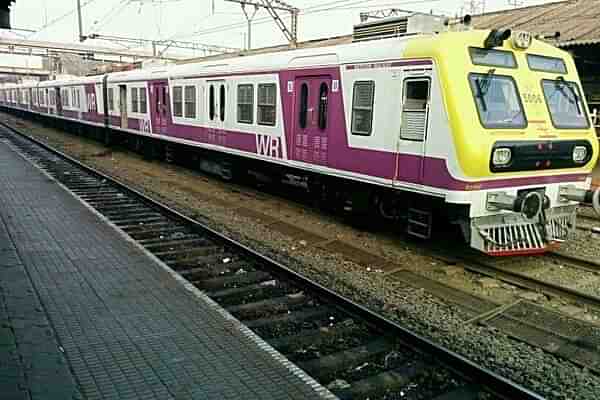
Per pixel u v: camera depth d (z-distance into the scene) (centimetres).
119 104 1930
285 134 1041
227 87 1229
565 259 783
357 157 862
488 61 736
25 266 644
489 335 538
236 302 594
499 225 730
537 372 463
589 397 423
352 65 855
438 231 931
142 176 1501
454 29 820
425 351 464
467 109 691
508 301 637
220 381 397
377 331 513
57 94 2761
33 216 908
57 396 361
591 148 820
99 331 474
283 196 1260
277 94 1052
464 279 715
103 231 834
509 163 712
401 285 683
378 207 892
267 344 465
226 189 1330
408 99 763
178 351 443
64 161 1652
